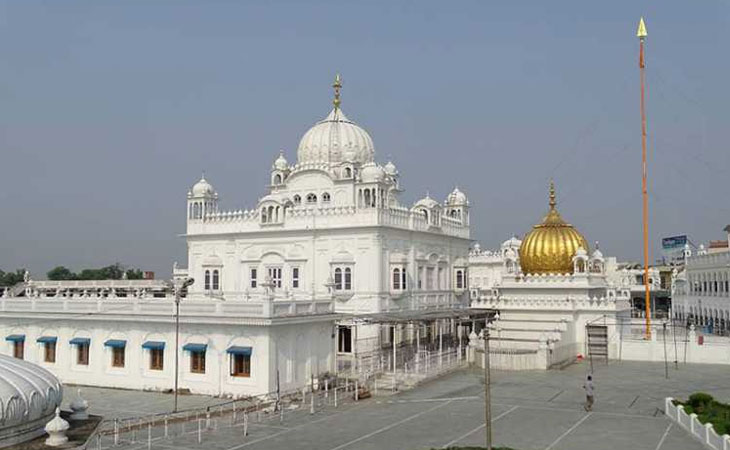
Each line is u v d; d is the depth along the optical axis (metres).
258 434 30.08
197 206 66.06
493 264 98.06
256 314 39.66
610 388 40.25
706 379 43.56
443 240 68.38
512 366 48.00
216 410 36.38
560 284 58.97
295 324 41.66
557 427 30.38
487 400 22.92
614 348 54.75
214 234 64.00
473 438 28.44
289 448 27.41
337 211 58.97
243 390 39.94
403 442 28.00
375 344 56.34
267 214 61.91
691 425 28.67
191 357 42.06
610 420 31.73
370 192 59.66
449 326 69.62
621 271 111.81
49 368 46.97
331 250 58.88
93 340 45.50
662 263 132.50
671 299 96.75
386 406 36.16
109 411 36.44
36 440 25.06
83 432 26.23
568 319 55.81
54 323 47.16
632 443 27.31
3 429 24.06
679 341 53.25
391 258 59.16
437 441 28.03
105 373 44.75
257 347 39.75
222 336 41.00
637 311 100.50
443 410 34.53
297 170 68.12
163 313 42.47
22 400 24.56
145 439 29.41
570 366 50.34
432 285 66.06
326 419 33.12
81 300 46.03
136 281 103.56
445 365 46.78
